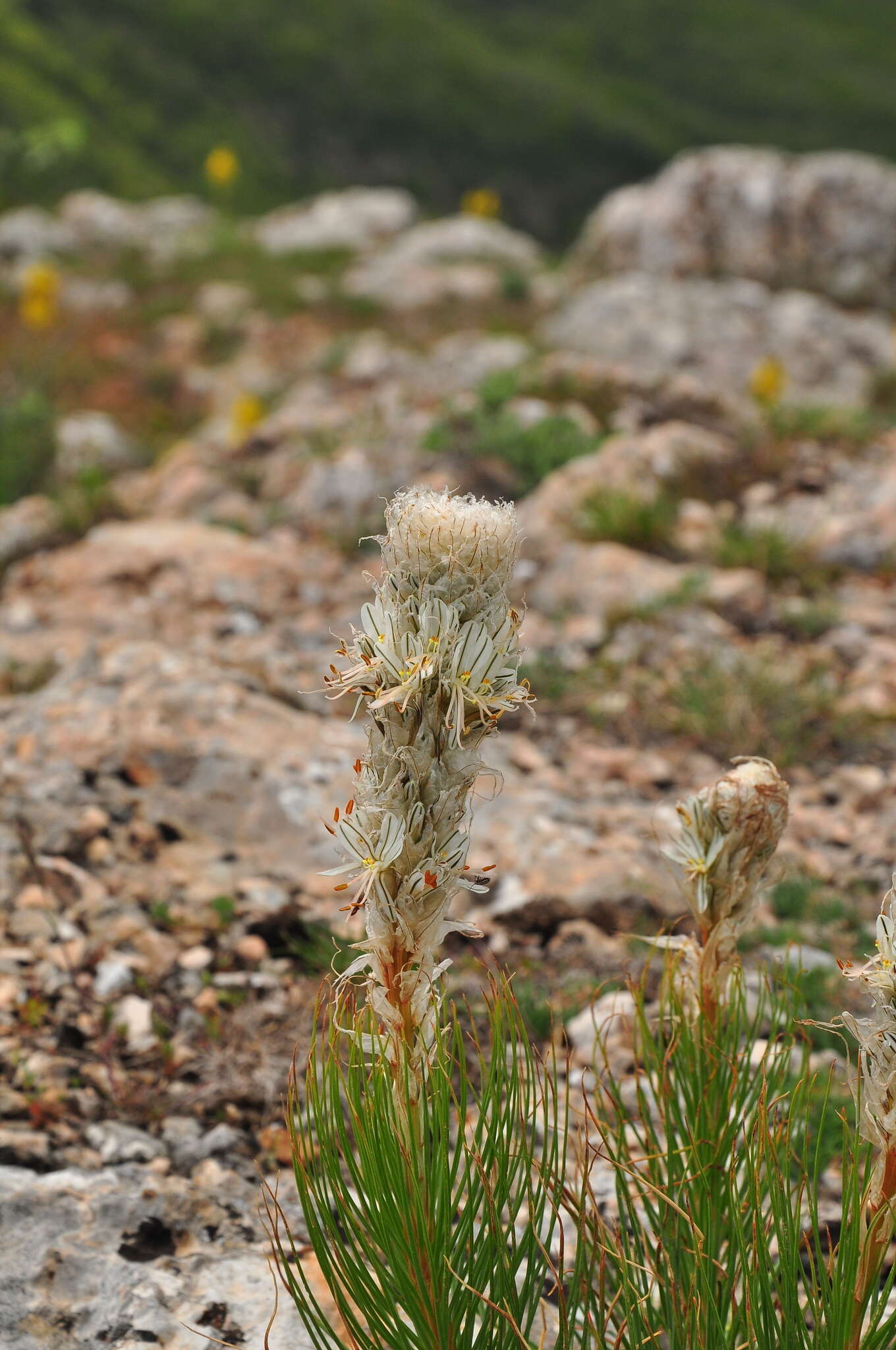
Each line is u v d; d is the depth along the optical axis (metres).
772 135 83.06
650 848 5.50
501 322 19.19
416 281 20.59
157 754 5.49
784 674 7.38
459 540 1.73
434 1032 1.92
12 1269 2.80
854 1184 1.97
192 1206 3.09
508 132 78.31
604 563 8.59
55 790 5.19
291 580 8.37
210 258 22.75
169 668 6.29
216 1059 3.78
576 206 75.88
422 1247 1.94
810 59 90.69
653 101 85.38
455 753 1.77
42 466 12.07
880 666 7.70
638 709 7.16
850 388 15.62
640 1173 2.78
